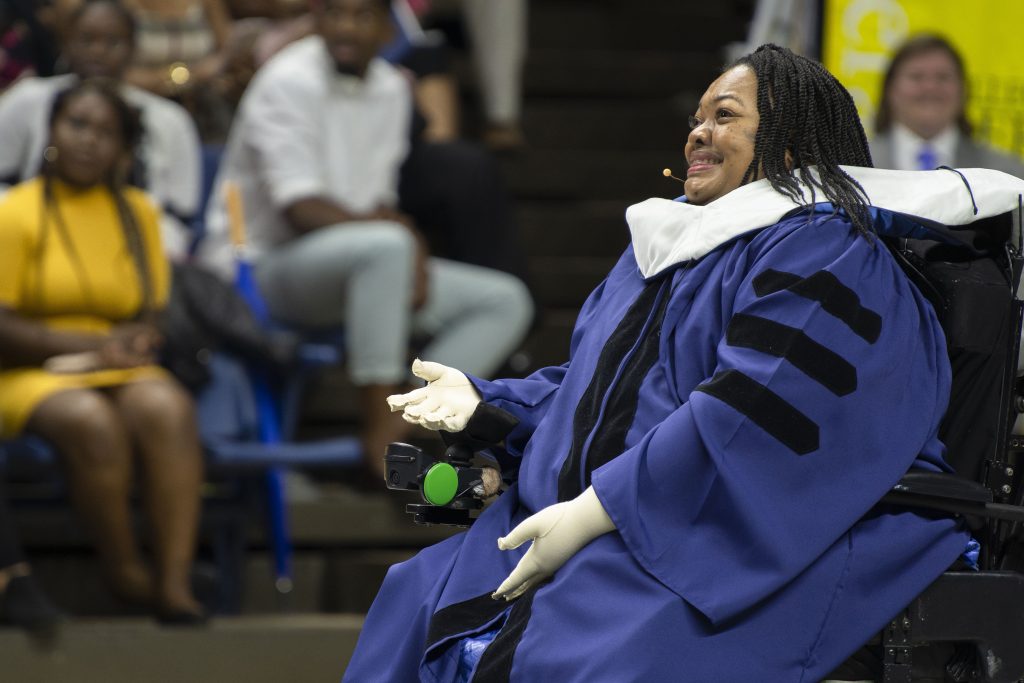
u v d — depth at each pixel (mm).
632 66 23844
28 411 14578
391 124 17938
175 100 19094
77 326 15297
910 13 15930
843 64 15930
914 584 8383
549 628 8195
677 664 7957
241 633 14875
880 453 8297
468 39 23328
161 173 17766
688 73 23984
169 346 15766
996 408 8938
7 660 14391
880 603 8281
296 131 17078
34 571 16375
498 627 8758
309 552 17109
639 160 22516
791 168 9117
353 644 15117
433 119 20516
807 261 8477
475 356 17406
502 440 9422
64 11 18188
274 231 17359
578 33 24469
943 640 8500
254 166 17406
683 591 8062
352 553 17125
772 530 8070
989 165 15914
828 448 8203
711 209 8984
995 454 8930
